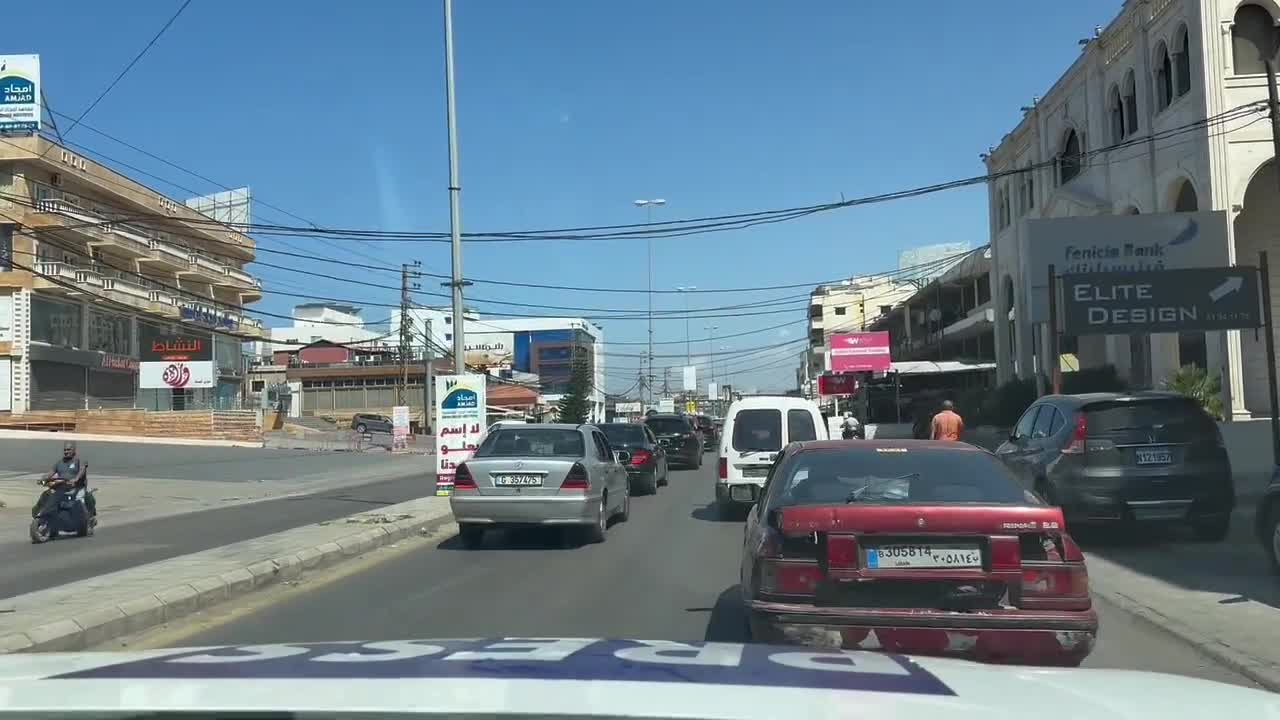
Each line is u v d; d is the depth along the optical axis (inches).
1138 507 437.7
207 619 334.3
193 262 2192.4
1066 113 1286.9
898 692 90.4
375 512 639.1
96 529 633.0
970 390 1611.7
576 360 3223.4
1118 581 385.1
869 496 245.3
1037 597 219.1
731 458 629.3
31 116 1610.5
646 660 102.7
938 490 246.8
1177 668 262.8
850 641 217.6
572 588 384.8
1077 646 215.8
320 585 398.9
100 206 1958.7
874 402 1977.1
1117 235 818.8
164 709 80.9
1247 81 914.1
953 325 1919.3
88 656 111.4
